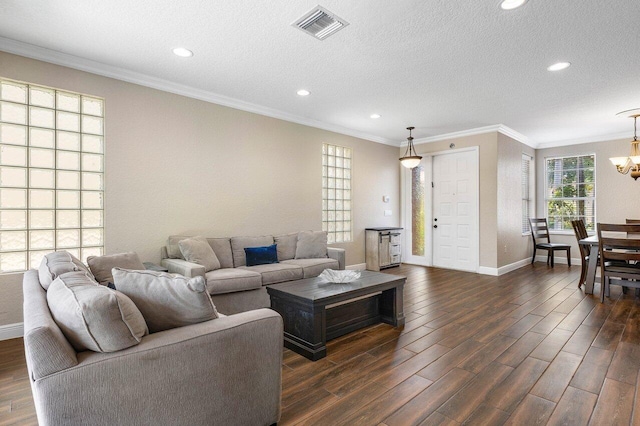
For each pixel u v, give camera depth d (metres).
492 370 2.27
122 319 1.24
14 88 2.90
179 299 1.48
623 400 1.89
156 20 2.48
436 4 2.25
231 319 1.58
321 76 3.51
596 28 2.55
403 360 2.44
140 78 3.48
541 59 3.09
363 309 3.13
